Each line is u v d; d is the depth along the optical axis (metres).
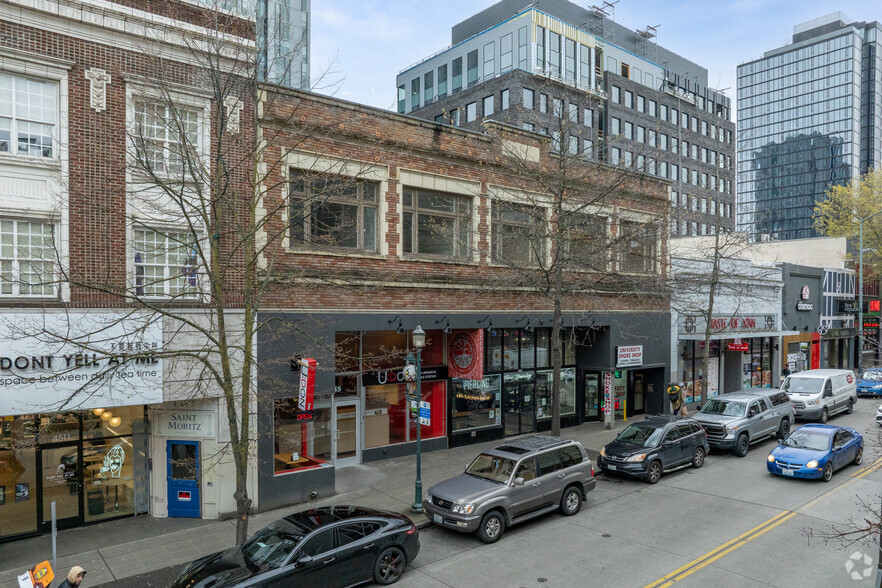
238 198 12.86
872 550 11.20
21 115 11.23
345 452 17.27
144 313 11.97
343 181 14.96
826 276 38.06
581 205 18.39
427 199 17.62
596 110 52.84
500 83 48.66
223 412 13.01
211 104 13.00
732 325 28.69
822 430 16.80
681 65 71.12
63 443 12.59
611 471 16.41
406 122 16.78
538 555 11.23
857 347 42.06
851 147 118.94
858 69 120.69
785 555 11.02
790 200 127.56
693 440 17.42
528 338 21.62
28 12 11.12
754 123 134.62
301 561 9.00
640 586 9.84
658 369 25.12
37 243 11.40
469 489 12.19
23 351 10.84
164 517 13.28
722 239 30.20
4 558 11.13
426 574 10.45
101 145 11.89
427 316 17.03
